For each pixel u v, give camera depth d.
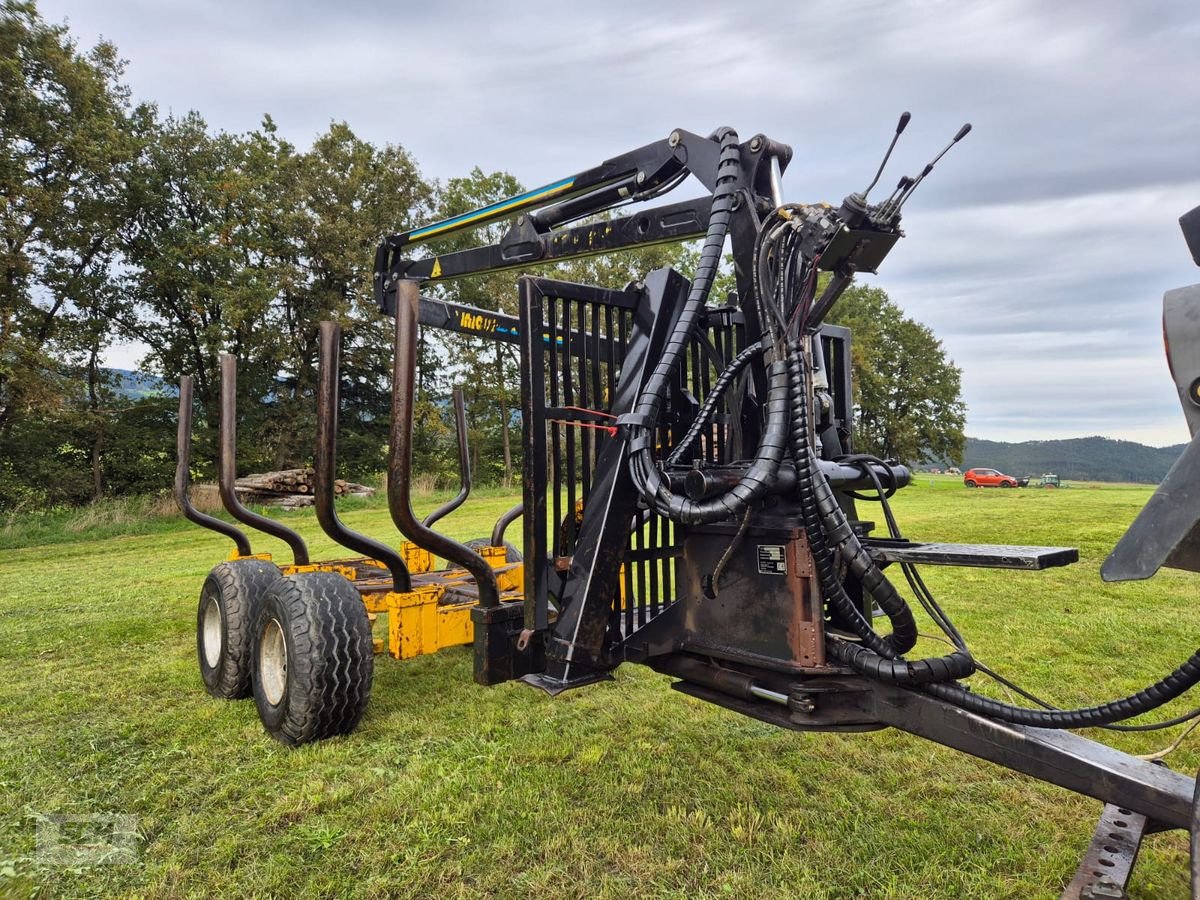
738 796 2.77
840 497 2.64
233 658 3.92
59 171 18.97
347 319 25.91
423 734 3.43
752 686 2.42
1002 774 2.92
